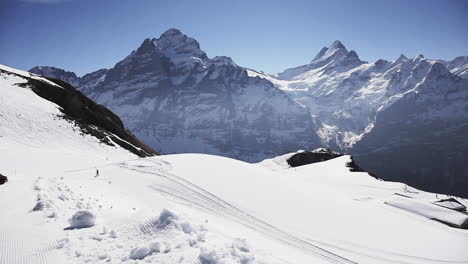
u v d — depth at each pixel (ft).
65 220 59.52
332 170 274.98
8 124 206.08
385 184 208.85
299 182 154.61
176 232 48.14
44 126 229.25
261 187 126.82
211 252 40.52
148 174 134.51
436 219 131.03
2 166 132.57
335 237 89.25
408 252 87.04
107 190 104.99
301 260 62.44
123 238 48.98
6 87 253.44
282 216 99.09
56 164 157.69
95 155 223.30
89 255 43.37
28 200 71.05
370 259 78.64
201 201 102.89
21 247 45.57
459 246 95.91
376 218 114.01
